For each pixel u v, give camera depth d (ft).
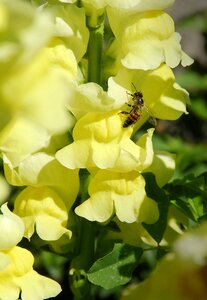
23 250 1.40
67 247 1.45
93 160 1.36
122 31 1.39
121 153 1.36
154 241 1.48
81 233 1.45
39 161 1.39
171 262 1.08
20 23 0.96
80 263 1.45
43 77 1.00
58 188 1.42
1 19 0.96
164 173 1.47
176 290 1.09
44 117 0.98
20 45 0.96
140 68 1.36
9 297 1.36
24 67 0.98
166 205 1.42
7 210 1.36
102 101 1.34
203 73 2.59
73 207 1.45
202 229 1.06
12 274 1.37
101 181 1.40
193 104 2.36
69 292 2.03
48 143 1.40
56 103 0.99
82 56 1.40
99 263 1.35
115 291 1.96
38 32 0.96
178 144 2.06
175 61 1.38
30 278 1.39
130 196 1.39
